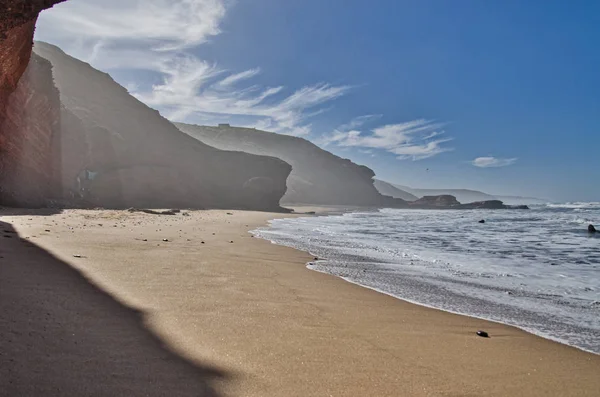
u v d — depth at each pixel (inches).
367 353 170.6
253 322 204.4
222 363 147.1
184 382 127.3
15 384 113.1
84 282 250.2
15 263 280.2
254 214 1868.8
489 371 157.9
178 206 2143.2
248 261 419.5
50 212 1004.6
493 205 5012.3
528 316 254.5
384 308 260.4
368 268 431.5
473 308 273.0
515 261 502.9
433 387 138.6
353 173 6382.9
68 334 157.9
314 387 132.3
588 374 159.2
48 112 1435.8
